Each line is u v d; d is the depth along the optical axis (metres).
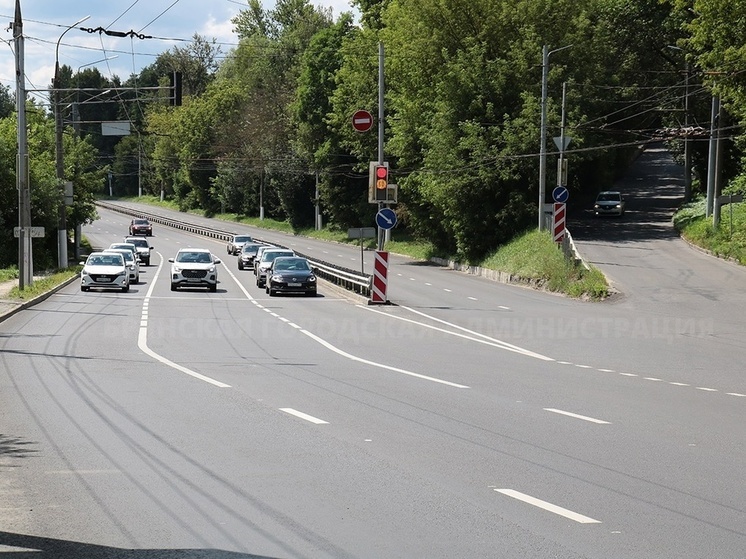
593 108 56.56
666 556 6.43
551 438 10.81
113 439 10.66
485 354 20.50
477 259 55.69
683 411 12.91
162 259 72.88
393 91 67.69
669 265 41.47
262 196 115.44
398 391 14.64
